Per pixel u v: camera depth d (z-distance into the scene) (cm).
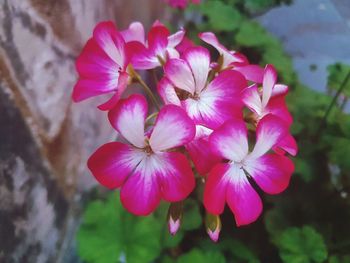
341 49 48
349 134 31
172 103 12
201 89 13
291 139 14
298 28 50
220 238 27
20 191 18
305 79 44
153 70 15
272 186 13
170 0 36
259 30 40
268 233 28
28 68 17
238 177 13
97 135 25
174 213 14
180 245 27
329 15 52
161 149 12
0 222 17
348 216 29
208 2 41
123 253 23
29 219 19
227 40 41
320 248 24
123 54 13
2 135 16
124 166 12
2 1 15
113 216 23
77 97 13
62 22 19
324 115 33
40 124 18
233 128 12
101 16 24
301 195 30
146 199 12
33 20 17
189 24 42
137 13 31
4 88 16
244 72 15
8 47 16
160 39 15
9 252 18
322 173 31
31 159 18
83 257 22
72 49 21
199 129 12
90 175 25
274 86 14
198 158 12
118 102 12
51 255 22
